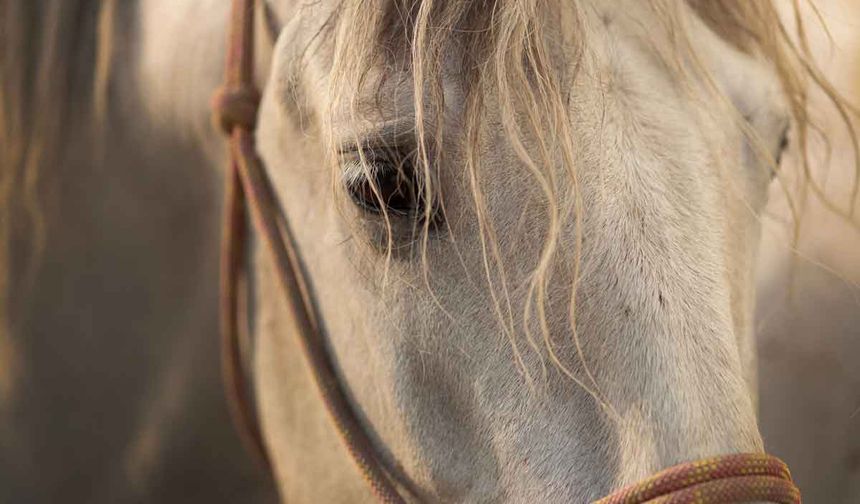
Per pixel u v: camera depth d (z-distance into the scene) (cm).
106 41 145
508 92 118
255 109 133
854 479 156
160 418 149
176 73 140
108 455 151
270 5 132
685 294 118
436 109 120
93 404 150
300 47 127
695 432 116
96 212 146
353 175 122
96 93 145
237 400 141
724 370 117
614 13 123
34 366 151
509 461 121
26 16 145
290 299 130
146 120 143
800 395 157
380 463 128
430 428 124
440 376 124
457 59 121
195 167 142
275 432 138
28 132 146
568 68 120
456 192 121
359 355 127
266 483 151
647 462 117
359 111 121
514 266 120
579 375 119
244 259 138
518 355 119
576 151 119
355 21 121
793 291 156
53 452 152
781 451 157
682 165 120
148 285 147
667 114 121
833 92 131
